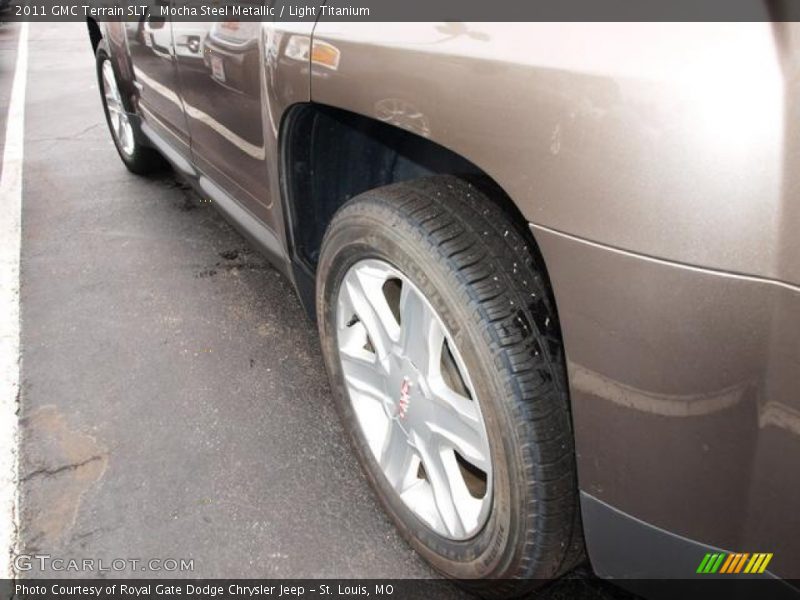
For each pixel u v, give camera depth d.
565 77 1.10
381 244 1.56
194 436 2.30
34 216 4.16
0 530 1.97
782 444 1.03
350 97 1.53
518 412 1.32
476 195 1.50
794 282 0.95
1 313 3.09
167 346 2.81
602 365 1.17
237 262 3.52
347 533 1.94
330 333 1.95
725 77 0.95
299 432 2.32
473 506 1.57
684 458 1.13
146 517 1.99
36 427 2.36
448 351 1.53
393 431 1.77
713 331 1.03
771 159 0.94
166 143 3.51
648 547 1.26
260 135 2.15
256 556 1.87
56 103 7.07
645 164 1.02
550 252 1.18
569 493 1.36
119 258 3.58
